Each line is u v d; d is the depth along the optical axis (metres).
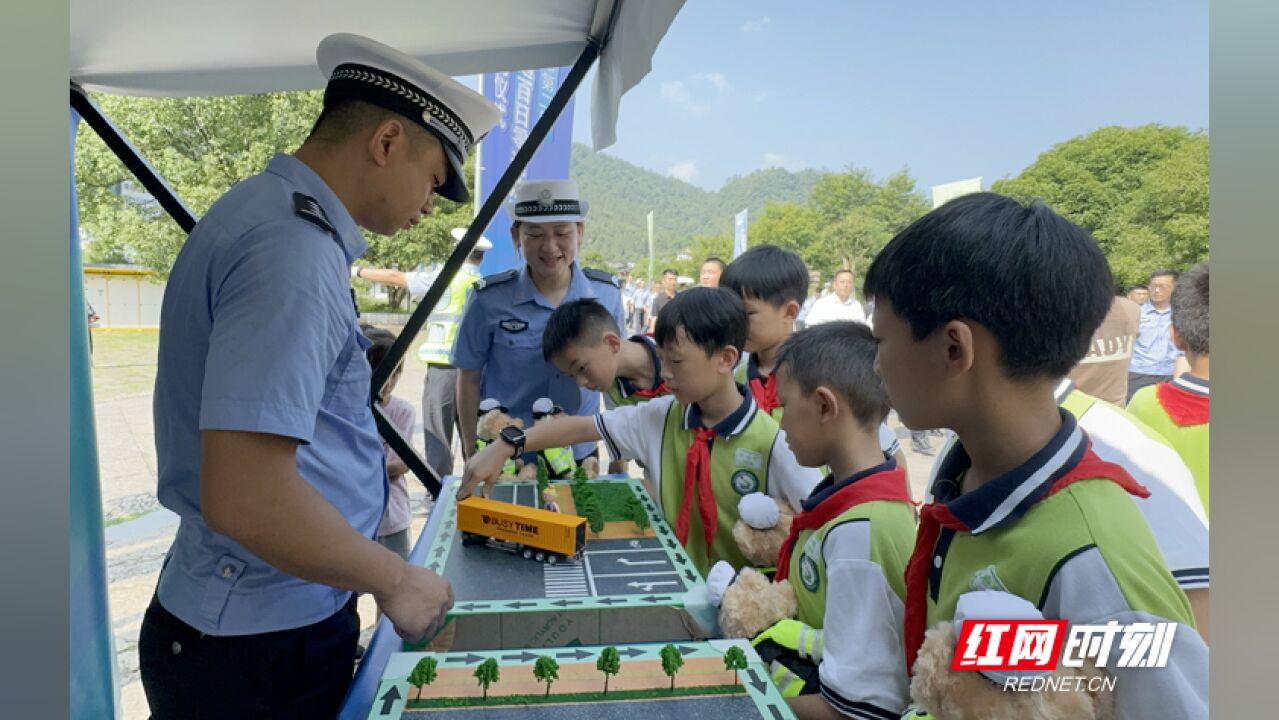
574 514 1.79
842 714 1.08
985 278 0.79
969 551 0.92
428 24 2.68
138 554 4.28
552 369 2.94
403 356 3.18
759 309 2.14
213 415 1.05
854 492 1.23
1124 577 0.78
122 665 3.01
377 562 1.18
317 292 1.14
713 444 1.81
